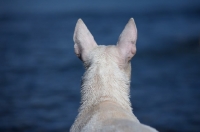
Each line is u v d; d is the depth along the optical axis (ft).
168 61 102.12
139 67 94.27
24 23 277.23
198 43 130.41
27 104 59.11
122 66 19.54
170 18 281.33
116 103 18.53
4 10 606.96
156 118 51.88
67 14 424.46
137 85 73.92
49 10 597.93
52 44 146.10
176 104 58.54
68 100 61.41
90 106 18.65
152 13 374.84
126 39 19.70
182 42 135.03
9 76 83.46
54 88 70.64
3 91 68.54
